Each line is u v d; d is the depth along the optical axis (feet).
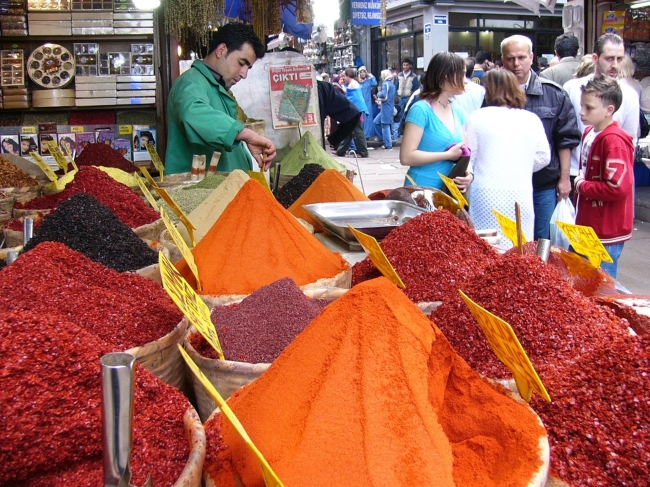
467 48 57.77
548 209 13.47
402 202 8.14
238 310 4.70
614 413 3.31
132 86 15.20
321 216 7.57
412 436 2.95
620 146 10.90
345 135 17.72
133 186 10.91
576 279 5.79
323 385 3.10
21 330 3.18
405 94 50.37
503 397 3.43
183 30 14.25
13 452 2.81
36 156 10.37
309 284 5.50
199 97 10.74
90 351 3.24
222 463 3.07
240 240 5.80
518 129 11.03
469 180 10.65
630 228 11.47
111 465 2.27
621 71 15.96
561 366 3.77
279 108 15.89
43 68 15.03
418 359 3.27
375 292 3.39
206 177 10.05
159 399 3.35
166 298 5.04
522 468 2.89
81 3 14.85
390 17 61.41
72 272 4.74
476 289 4.43
